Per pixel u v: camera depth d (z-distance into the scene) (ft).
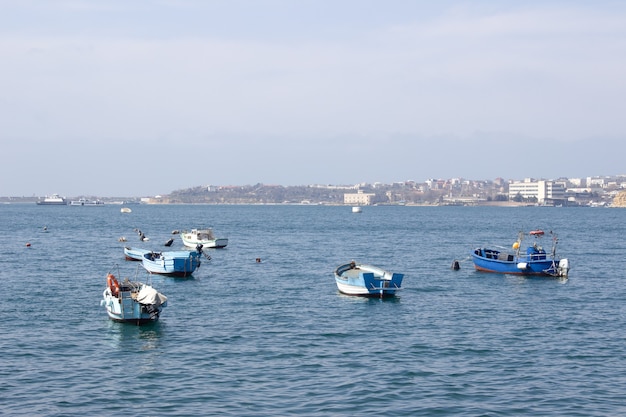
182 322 173.78
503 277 271.28
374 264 325.42
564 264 268.62
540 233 290.97
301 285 245.04
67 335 157.79
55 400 112.98
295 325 171.22
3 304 198.39
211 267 307.37
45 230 585.22
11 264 311.06
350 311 191.42
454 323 175.32
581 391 118.52
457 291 232.53
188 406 110.32
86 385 120.88
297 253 385.91
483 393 117.19
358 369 131.23
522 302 209.46
